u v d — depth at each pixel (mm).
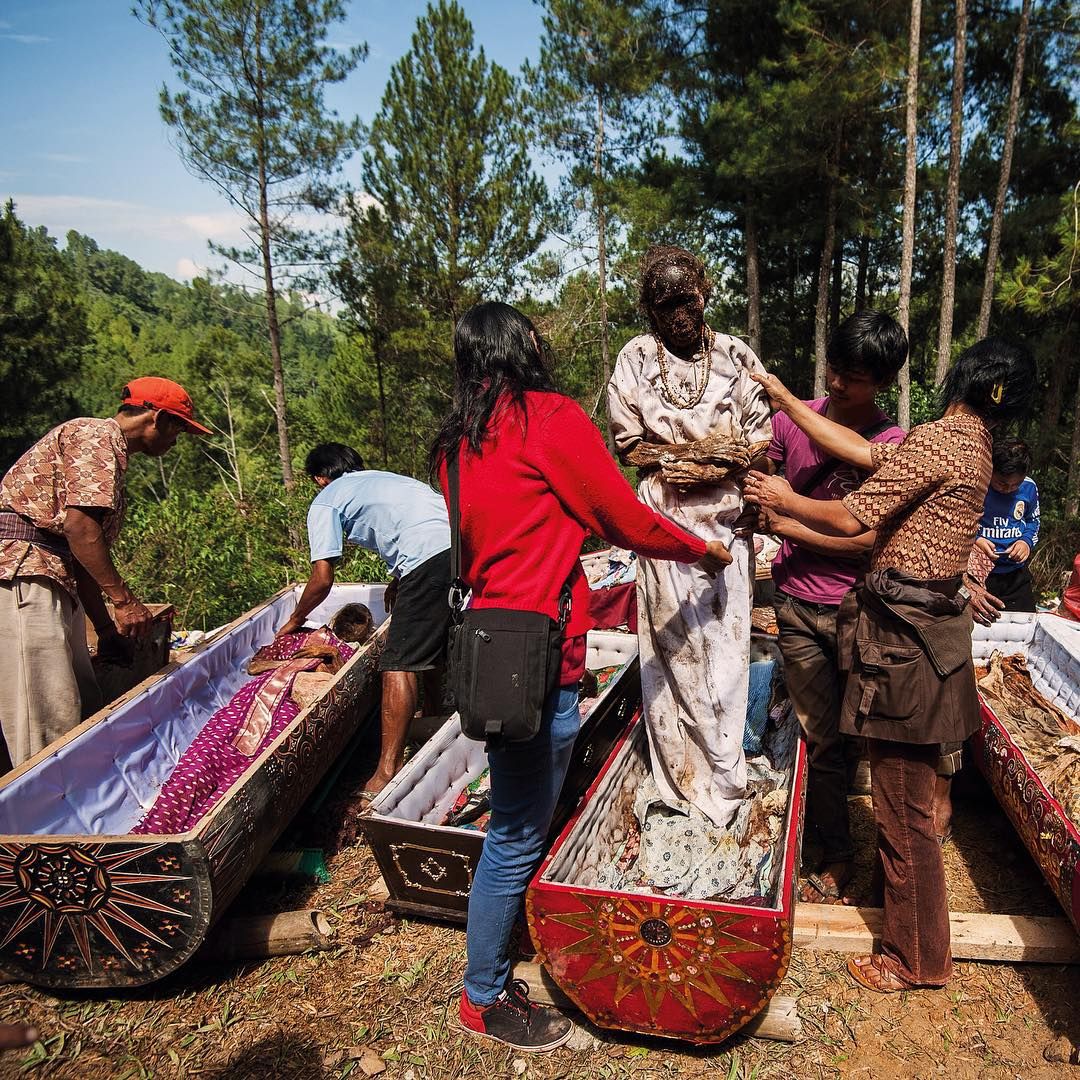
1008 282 10617
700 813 2805
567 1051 2336
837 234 17922
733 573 2688
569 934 2203
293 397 39438
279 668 3820
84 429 3180
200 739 3447
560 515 2043
